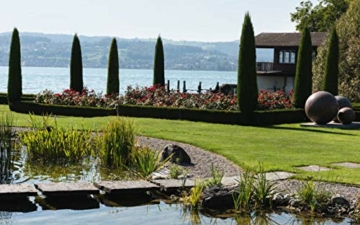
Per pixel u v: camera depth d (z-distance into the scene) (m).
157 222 8.16
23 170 11.49
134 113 23.11
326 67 25.83
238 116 21.20
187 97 23.81
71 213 8.50
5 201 8.94
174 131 17.50
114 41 28.31
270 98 24.52
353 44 32.66
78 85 29.00
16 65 25.47
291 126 21.22
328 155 13.44
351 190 9.66
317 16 52.53
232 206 9.01
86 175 11.15
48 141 12.72
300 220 8.41
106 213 8.55
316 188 9.70
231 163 12.20
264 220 8.39
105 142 12.12
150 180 10.27
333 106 21.34
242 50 21.17
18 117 21.58
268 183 9.38
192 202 8.96
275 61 45.72
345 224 8.26
